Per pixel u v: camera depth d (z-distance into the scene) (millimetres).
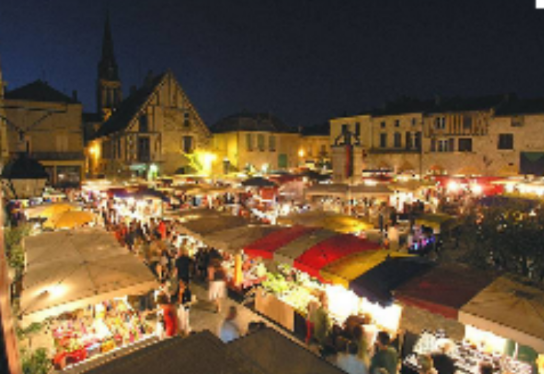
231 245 9531
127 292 6336
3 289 1625
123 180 27672
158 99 32312
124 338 7016
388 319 7367
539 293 5684
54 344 6883
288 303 8664
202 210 13000
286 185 22422
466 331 6535
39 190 13453
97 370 2576
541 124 29062
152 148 32094
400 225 17594
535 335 4770
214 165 37750
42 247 7949
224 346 2877
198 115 34250
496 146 31531
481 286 5965
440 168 34625
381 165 39469
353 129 42375
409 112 37250
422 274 6598
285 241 8992
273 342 3463
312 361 3236
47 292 5945
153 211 19516
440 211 20734
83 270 6645
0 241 1714
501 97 33406
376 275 6750
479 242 9133
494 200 15117
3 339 1539
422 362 5867
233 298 10234
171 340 2947
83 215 12219
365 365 6809
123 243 14406
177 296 9547
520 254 8344
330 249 8141
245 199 22172
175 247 13211
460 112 33469
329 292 8375
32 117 28484
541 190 18141
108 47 53531
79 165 30203
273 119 44094
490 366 5680
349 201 18922
